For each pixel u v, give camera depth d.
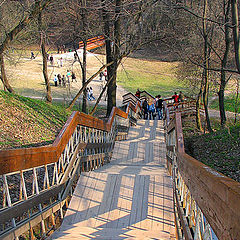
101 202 4.75
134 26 14.08
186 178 2.96
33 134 8.89
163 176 5.62
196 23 15.24
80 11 13.79
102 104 25.61
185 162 3.12
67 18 15.09
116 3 12.95
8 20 12.73
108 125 8.51
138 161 9.02
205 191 1.85
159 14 14.86
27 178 5.93
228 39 14.16
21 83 28.59
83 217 4.36
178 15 15.60
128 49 14.34
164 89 32.78
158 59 44.84
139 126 15.14
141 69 40.78
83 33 14.85
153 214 4.45
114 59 14.48
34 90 26.80
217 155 11.27
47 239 3.47
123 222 4.26
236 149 11.18
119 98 28.42
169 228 4.11
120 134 12.22
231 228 1.25
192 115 23.05
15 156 2.86
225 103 24.55
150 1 12.44
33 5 10.27
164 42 15.48
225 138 12.66
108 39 14.46
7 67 28.02
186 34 16.81
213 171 1.88
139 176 5.58
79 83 31.94
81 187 5.12
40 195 3.42
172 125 6.04
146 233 3.74
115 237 3.57
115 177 5.50
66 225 3.97
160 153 9.62
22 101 11.46
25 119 9.83
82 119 5.67
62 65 37.88
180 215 3.19
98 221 4.27
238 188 1.27
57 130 10.29
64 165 4.83
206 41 14.65
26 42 14.28
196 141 13.80
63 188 4.39
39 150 3.44
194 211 2.56
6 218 2.66
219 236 1.46
